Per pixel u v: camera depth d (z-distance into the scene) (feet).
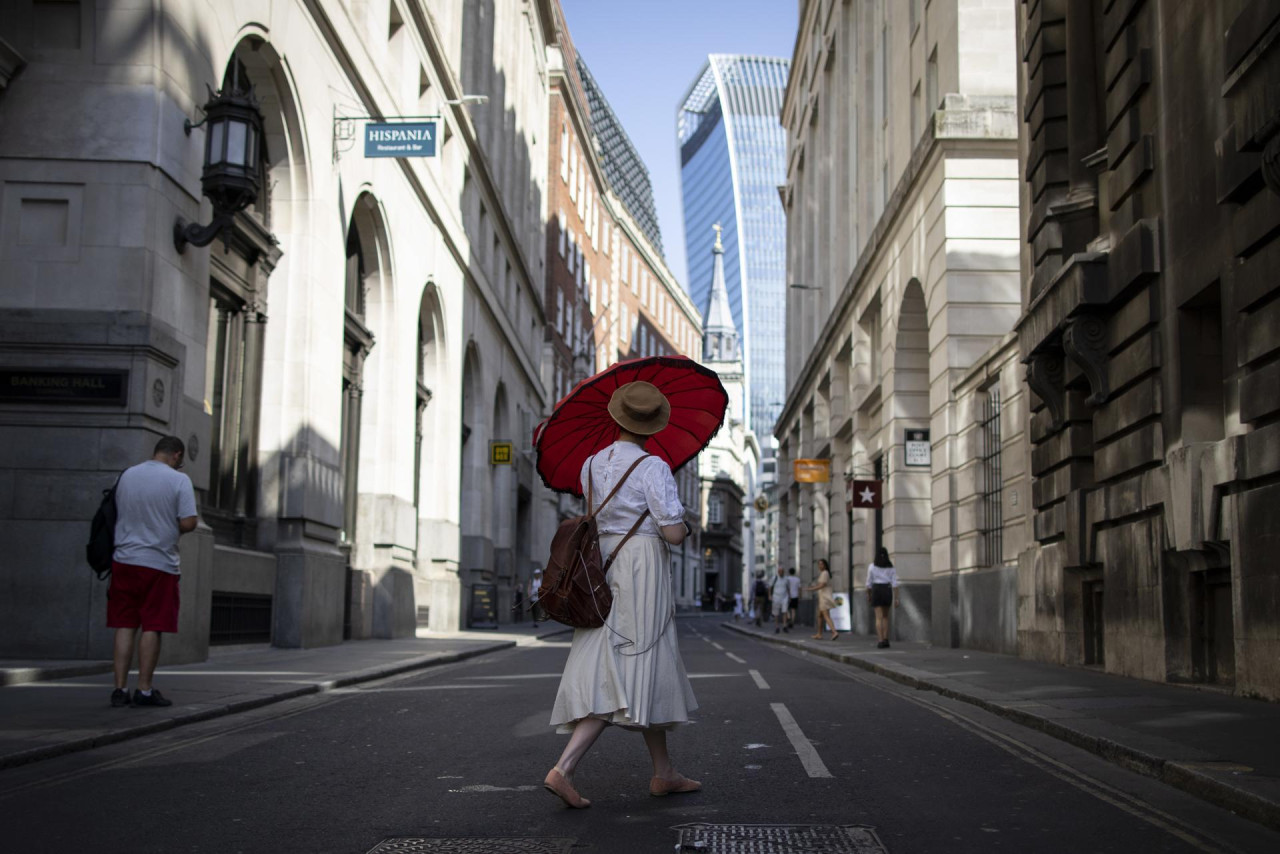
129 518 27.14
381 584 71.46
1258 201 28.04
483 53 110.42
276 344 54.90
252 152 40.04
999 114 65.05
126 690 27.09
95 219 38.24
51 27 39.06
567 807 16.89
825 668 48.96
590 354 214.69
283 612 53.78
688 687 17.15
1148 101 36.06
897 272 79.41
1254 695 28.37
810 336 141.90
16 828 15.52
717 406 18.37
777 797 17.78
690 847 14.34
